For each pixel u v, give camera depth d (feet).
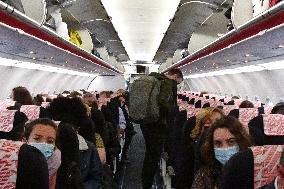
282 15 18.17
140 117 21.63
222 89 77.51
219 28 51.03
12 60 42.04
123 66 141.18
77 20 51.01
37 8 28.04
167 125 22.94
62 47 35.94
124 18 49.44
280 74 41.29
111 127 25.49
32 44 30.40
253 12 30.89
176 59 90.53
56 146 11.74
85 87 116.37
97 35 69.00
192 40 56.24
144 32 63.00
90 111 20.15
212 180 12.12
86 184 14.70
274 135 15.74
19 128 16.69
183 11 43.91
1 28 21.57
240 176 8.64
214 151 11.72
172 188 21.29
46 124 11.09
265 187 7.77
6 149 8.20
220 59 45.09
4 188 8.10
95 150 15.34
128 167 35.65
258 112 18.99
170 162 23.54
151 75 22.35
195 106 28.76
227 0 34.35
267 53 32.96
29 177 8.23
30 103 24.79
